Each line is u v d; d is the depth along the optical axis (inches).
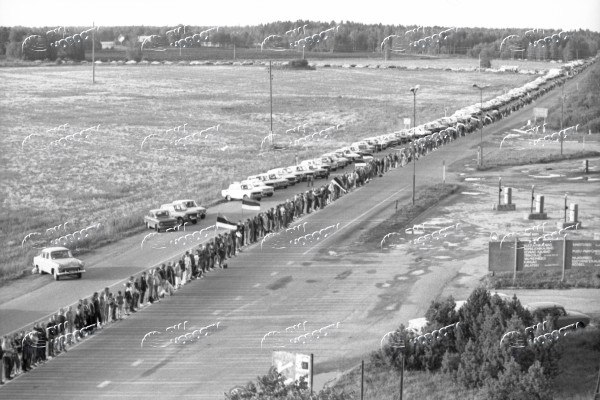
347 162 4005.9
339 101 7244.1
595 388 1424.7
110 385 1497.3
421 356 1525.6
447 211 3051.2
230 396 1220.5
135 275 2183.8
